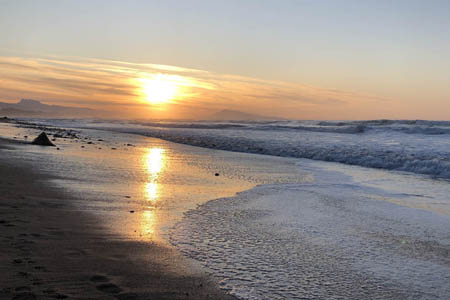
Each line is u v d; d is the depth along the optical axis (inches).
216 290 158.4
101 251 193.0
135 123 2987.2
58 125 2356.1
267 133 1702.8
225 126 2305.6
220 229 253.6
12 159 536.4
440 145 1042.7
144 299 142.5
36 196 312.2
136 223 254.2
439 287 175.2
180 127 2379.4
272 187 435.5
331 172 603.8
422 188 470.3
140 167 556.4
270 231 255.0
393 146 1023.0
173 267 180.1
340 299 158.4
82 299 135.9
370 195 408.2
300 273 184.7
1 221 229.3
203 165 629.9
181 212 295.6
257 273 181.3
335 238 245.6
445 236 258.7
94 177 435.2
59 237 208.7
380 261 207.0
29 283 145.1
